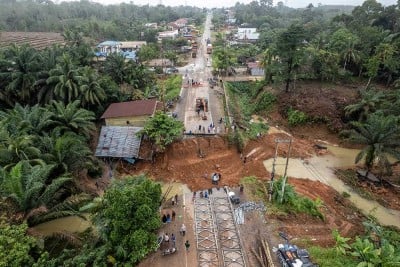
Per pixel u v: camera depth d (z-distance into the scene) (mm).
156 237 22328
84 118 37312
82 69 46969
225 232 25734
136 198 21234
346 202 32750
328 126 47688
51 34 107812
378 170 39000
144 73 60625
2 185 22469
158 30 130500
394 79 56594
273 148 43250
